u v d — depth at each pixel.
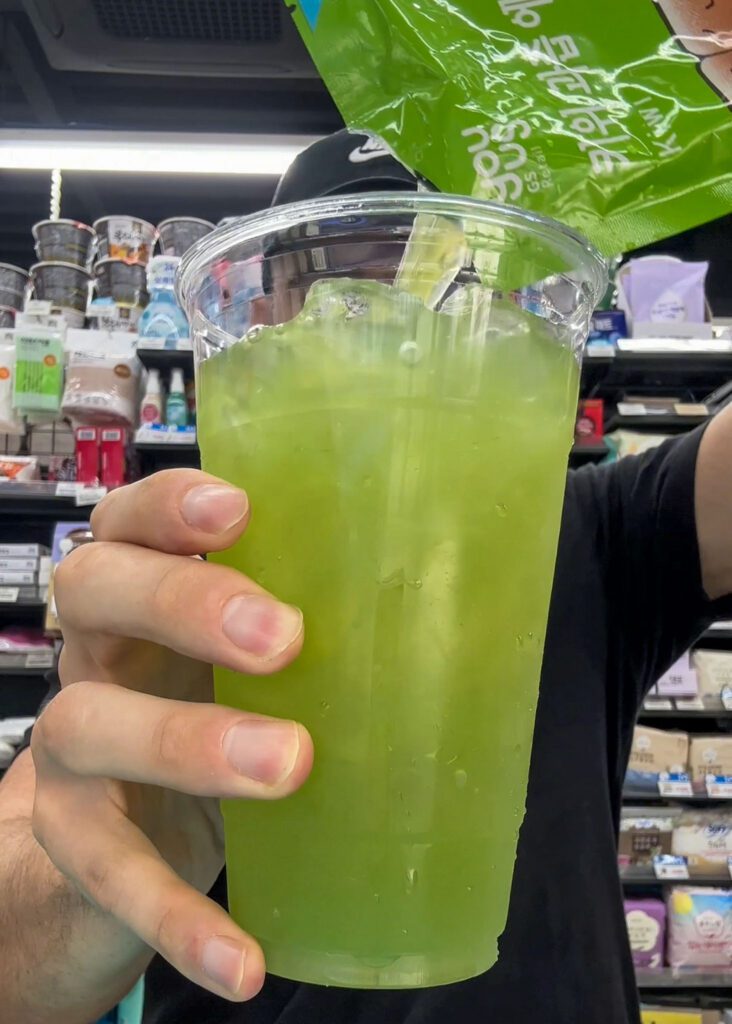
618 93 0.17
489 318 0.15
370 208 0.15
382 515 0.14
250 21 0.83
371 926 0.14
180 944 0.14
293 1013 0.29
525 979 0.29
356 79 0.18
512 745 0.15
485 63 0.17
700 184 0.17
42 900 0.20
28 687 0.81
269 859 0.14
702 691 0.78
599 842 0.31
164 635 0.14
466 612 0.14
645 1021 0.73
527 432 0.15
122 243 0.82
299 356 0.14
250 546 0.15
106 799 0.16
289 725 0.13
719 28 0.17
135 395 0.77
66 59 0.87
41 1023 0.22
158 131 0.99
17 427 0.76
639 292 0.80
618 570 0.34
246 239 0.16
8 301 0.85
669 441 0.37
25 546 0.74
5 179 1.17
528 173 0.17
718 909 0.75
